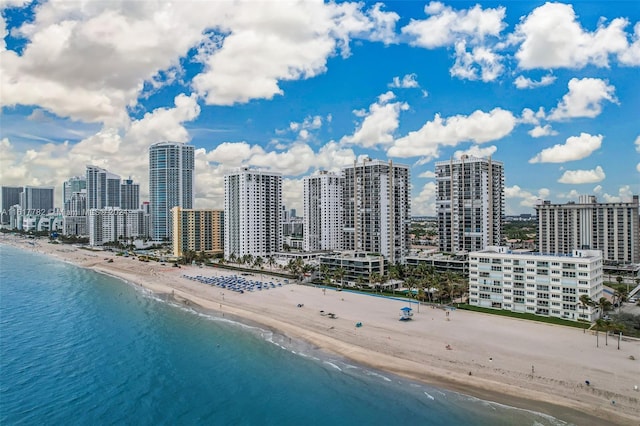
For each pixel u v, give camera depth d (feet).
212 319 455.22
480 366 289.94
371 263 611.47
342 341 357.82
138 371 312.50
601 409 231.50
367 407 250.78
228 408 255.50
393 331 372.79
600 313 401.70
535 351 311.06
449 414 237.45
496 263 445.78
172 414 249.96
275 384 285.84
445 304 472.44
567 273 399.03
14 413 252.01
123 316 474.49
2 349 362.33
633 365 281.74
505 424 224.53
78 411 254.27
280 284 632.38
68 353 352.08
